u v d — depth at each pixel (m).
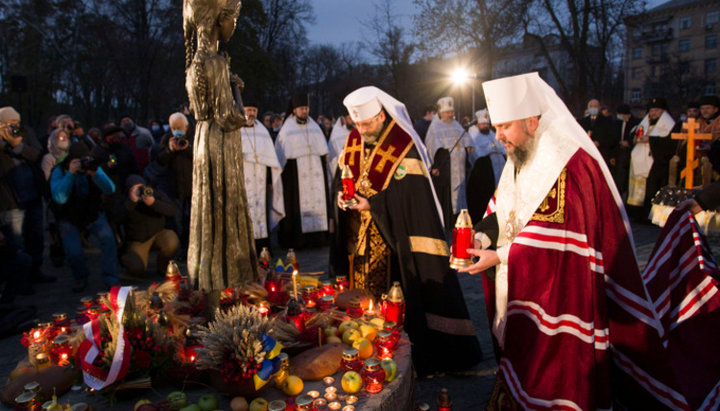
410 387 2.63
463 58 27.16
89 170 5.46
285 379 2.31
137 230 6.06
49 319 4.88
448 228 9.16
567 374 2.31
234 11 2.45
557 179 2.39
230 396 2.26
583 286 2.31
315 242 8.12
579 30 25.94
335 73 54.97
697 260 2.92
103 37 27.03
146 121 27.50
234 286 2.64
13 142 5.73
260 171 7.19
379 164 3.53
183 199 7.20
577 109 26.48
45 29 27.08
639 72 65.38
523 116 2.46
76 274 5.76
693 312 2.89
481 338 4.33
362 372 2.40
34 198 6.07
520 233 2.46
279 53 38.25
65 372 2.43
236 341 2.21
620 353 2.42
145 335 2.40
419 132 11.07
